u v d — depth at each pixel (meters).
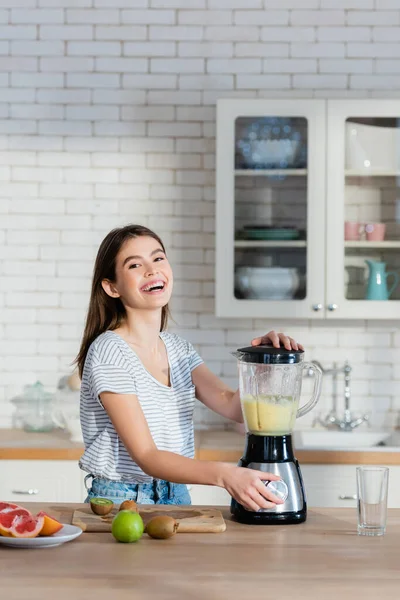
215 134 4.47
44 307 4.49
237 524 2.23
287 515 2.23
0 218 4.48
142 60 4.47
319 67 4.46
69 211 4.48
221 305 4.11
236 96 4.46
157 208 4.48
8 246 4.48
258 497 2.20
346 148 4.11
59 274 4.49
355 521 2.28
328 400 4.48
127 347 2.58
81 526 2.15
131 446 2.36
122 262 2.60
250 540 2.07
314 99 4.09
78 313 4.50
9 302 4.48
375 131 4.11
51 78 4.47
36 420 4.27
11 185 4.48
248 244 4.11
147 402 2.56
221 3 4.45
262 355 2.25
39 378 4.48
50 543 1.99
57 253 4.49
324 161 4.09
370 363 4.48
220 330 4.48
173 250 4.48
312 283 4.11
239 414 2.68
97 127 4.47
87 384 2.53
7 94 4.47
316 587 1.72
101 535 2.12
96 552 1.97
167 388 2.65
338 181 4.09
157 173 4.47
